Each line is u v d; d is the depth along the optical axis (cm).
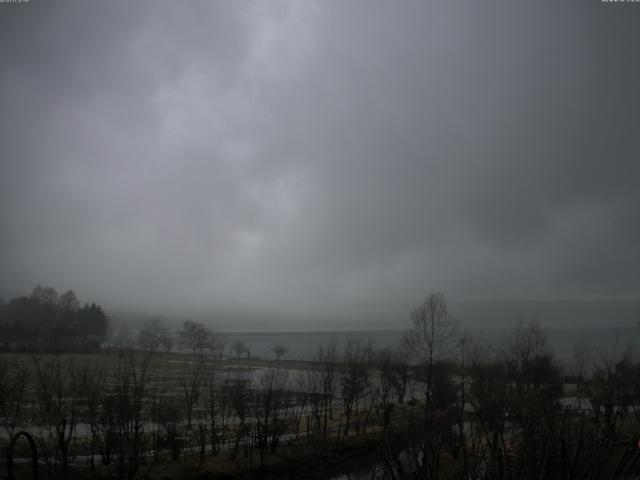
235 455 5041
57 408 4369
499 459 2378
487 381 4488
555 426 2519
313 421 6612
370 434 5678
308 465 4991
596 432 2498
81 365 7231
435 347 7356
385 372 7731
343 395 6950
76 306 17938
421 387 8581
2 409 4394
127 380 5169
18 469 4050
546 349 10444
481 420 3356
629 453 2331
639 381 5169
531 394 3631
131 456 4206
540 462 2219
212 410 5441
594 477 2188
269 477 4781
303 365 11900
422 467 2584
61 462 4062
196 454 5078
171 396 6988
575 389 7362
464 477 2488
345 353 12838
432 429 2986
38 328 11375
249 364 12256
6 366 5059
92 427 4506
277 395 5934
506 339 10438
